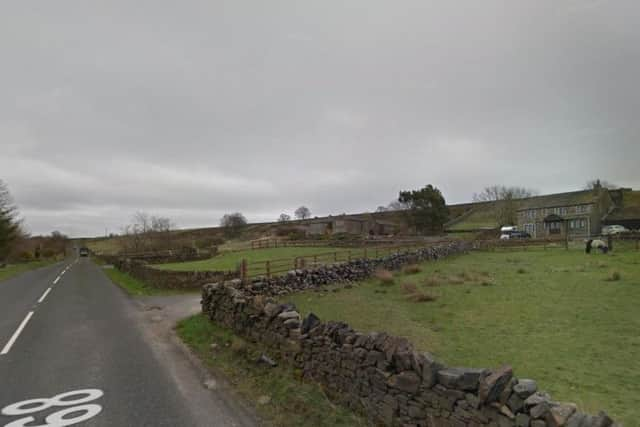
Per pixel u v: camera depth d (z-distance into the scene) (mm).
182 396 5754
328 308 12742
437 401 4316
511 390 3795
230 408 5352
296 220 109250
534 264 24234
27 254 58875
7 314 12445
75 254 103438
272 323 7512
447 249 33094
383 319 11055
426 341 8805
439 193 73688
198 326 10281
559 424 3318
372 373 5094
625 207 63750
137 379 6465
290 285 15867
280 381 6258
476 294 14531
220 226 110938
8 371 6828
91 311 13047
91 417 5039
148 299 15992
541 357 7629
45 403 5473
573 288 14914
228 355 7762
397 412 4727
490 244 41562
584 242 37094
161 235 61094
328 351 5910
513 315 11125
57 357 7680
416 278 19844
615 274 16344
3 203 45250
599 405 5535
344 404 5477
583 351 7953
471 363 7363
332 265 18906
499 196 88938
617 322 10062
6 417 5023
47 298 16266
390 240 49125
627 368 7008
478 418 3918
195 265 26906
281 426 4848
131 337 9375
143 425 4836
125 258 33719
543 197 73188
